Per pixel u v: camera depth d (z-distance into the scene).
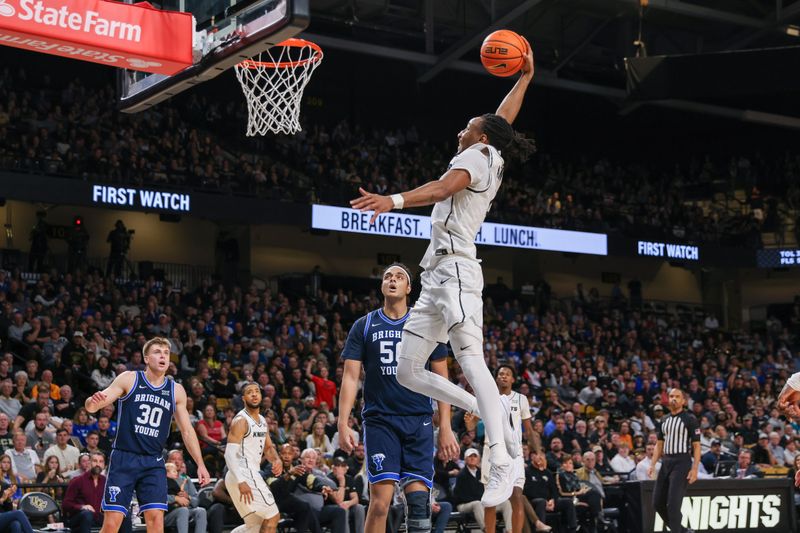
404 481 5.77
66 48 7.03
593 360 24.09
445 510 12.49
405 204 4.00
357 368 6.00
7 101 24.48
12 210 24.45
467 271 4.28
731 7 29.34
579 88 30.39
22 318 17.77
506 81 35.03
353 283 27.81
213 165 24.31
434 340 4.41
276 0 6.92
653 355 26.55
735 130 35.06
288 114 10.70
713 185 34.12
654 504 11.09
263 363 18.77
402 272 5.96
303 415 16.20
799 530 14.12
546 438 16.66
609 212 30.45
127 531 10.34
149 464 7.74
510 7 25.34
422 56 27.39
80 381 16.22
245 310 21.59
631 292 32.81
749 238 30.20
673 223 31.06
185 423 7.96
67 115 24.72
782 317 32.94
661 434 11.25
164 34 7.37
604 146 36.31
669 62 24.05
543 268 32.09
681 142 35.94
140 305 21.12
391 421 5.76
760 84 23.39
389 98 33.22
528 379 21.34
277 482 11.66
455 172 4.20
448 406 5.93
